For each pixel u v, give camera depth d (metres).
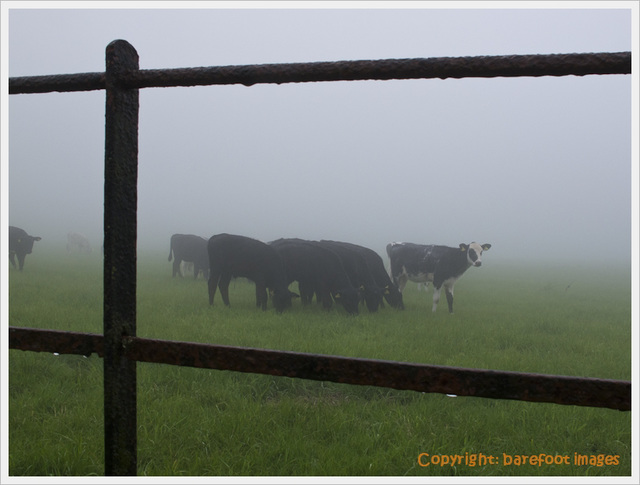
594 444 4.45
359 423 4.63
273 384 5.61
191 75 1.73
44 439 4.05
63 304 9.91
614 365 6.85
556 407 5.01
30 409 4.71
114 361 1.77
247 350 1.69
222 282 11.38
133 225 1.82
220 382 5.54
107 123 1.76
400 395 5.39
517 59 1.58
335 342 7.39
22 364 5.75
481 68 1.59
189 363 1.73
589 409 4.95
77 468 3.68
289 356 1.67
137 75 1.76
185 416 4.59
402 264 14.03
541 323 9.95
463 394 1.58
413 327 9.11
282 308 10.99
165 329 7.98
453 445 4.23
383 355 6.78
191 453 4.01
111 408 1.77
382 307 12.17
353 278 12.46
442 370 1.58
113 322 1.76
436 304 11.96
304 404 5.03
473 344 7.77
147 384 5.39
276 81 1.75
